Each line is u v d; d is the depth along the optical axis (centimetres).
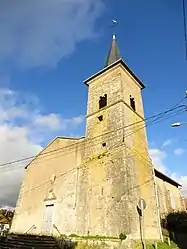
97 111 2075
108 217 1463
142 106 2275
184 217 2052
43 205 1947
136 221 1427
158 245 1498
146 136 2075
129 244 1270
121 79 2075
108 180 1606
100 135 1891
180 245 1689
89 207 1609
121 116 1817
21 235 1612
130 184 1522
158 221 1700
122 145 1661
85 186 1733
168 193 2412
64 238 1462
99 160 1761
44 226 1809
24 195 2220
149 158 1973
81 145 1994
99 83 2300
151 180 1853
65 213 1723
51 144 2283
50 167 2139
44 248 1370
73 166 1930
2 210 3522
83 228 1551
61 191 1872
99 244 1300
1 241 1458
